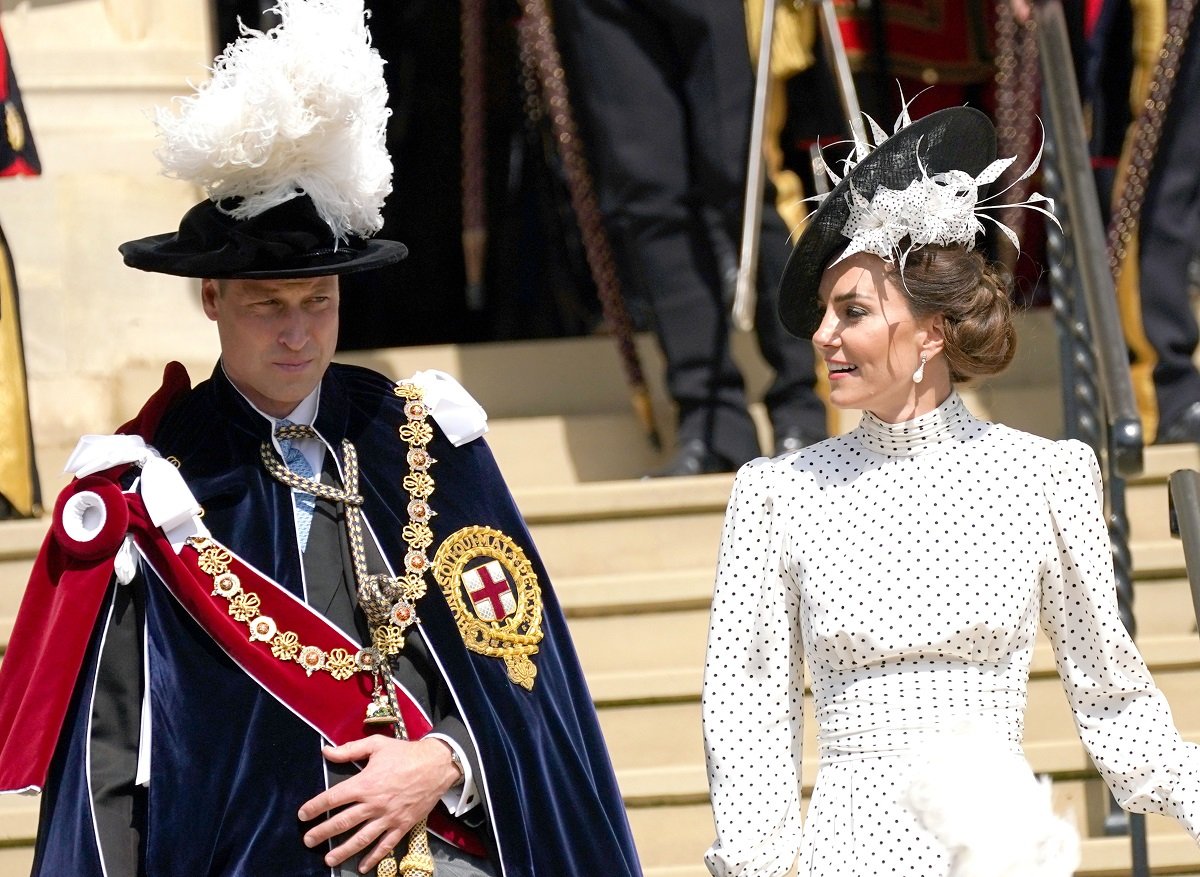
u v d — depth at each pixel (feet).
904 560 35.53
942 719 34.94
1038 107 75.46
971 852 32.78
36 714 36.09
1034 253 79.46
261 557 37.55
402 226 96.48
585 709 40.60
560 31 67.97
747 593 36.81
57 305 72.54
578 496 63.16
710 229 66.28
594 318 93.81
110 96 73.67
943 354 36.32
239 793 36.19
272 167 36.42
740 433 67.00
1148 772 36.19
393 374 75.36
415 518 39.09
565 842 38.27
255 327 37.19
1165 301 69.05
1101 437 57.72
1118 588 53.98
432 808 37.24
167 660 36.78
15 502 64.59
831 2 66.08
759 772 36.11
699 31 64.69
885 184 36.29
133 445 37.86
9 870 53.98
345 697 37.29
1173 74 68.23
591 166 69.00
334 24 36.76
